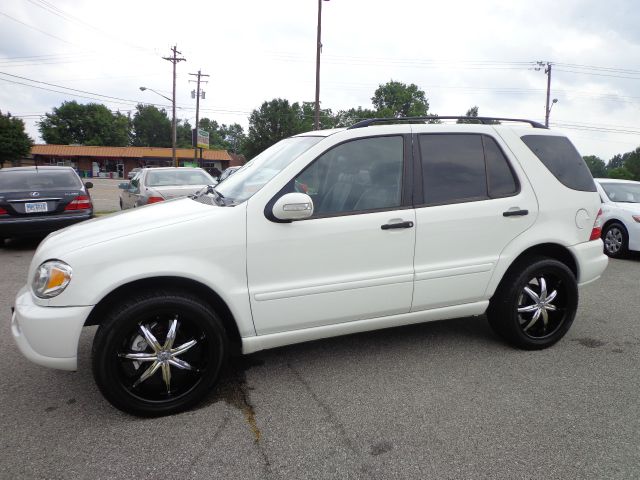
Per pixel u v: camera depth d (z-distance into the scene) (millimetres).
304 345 3930
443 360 3633
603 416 2836
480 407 2936
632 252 8688
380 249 3266
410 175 3406
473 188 3570
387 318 3410
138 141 100750
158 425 2756
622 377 3369
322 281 3145
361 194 3275
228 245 2922
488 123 3846
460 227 3469
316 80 25594
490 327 4387
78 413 2893
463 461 2408
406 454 2467
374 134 3369
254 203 3025
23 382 3305
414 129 3490
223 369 3006
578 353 3807
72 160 63656
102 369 2705
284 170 3131
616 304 5238
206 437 2629
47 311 2693
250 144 58000
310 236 3080
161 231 2842
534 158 3805
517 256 3699
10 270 6777
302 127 59250
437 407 2936
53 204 8016
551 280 3885
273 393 3127
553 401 3014
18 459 2428
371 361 3615
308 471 2336
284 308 3084
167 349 2850
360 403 2988
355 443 2562
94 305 2703
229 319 3090
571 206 3861
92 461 2414
